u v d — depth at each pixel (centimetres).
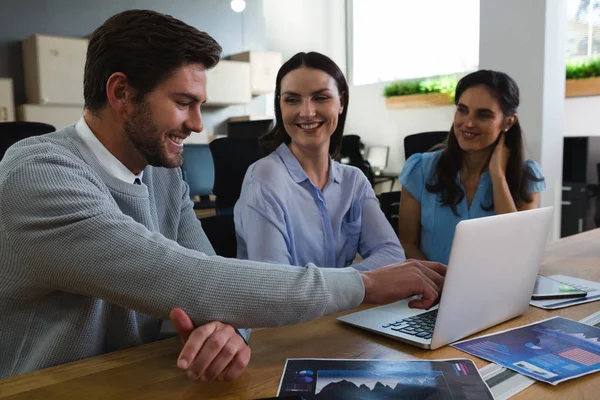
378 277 94
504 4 381
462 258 85
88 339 94
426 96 644
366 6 757
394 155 712
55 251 76
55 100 530
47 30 560
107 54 87
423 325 99
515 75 381
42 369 84
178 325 76
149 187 113
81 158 94
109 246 76
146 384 78
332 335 97
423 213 199
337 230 161
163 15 87
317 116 153
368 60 768
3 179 80
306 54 156
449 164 192
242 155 270
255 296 79
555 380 76
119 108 89
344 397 72
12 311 86
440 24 668
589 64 484
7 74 540
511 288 100
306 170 159
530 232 99
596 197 416
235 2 619
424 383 76
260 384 78
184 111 90
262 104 748
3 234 79
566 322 102
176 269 77
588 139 410
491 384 76
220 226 184
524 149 194
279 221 146
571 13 504
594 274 142
